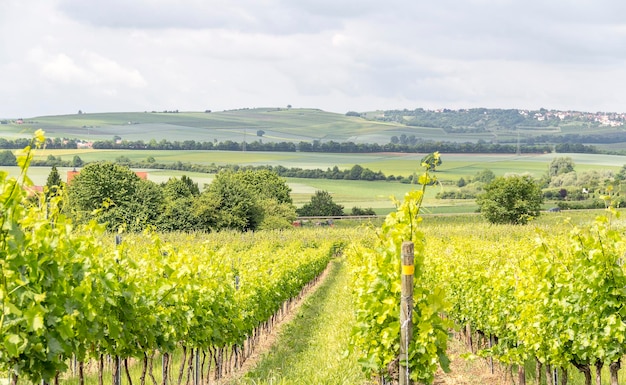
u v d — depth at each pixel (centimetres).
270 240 6097
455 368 1598
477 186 13825
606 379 1362
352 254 2214
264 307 1977
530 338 1141
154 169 17362
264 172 11288
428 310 829
